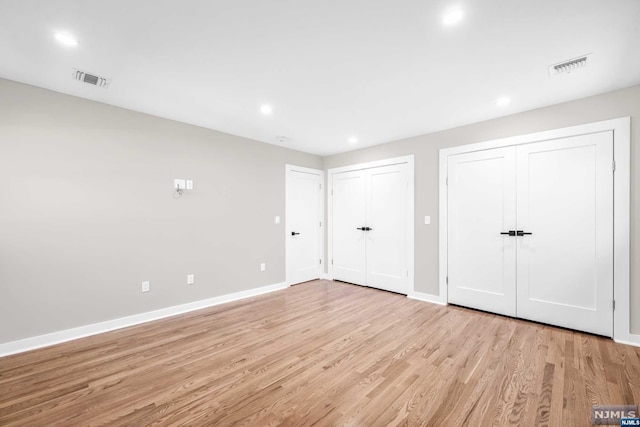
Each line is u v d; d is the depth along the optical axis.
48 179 2.46
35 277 2.38
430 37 1.76
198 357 2.20
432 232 3.63
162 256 3.13
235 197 3.83
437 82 2.35
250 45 1.85
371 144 4.29
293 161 4.61
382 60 2.03
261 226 4.14
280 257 4.39
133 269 2.92
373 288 4.35
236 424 1.48
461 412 1.56
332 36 1.76
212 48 1.88
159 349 2.34
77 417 1.54
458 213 3.40
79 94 2.57
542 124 2.83
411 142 3.88
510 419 1.50
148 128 3.05
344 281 4.79
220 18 1.59
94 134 2.70
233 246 3.79
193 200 3.40
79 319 2.59
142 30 1.69
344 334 2.63
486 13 1.54
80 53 1.93
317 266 5.03
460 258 3.39
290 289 4.33
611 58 1.98
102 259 2.73
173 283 3.21
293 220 4.62
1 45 1.83
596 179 2.54
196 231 3.42
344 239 4.79
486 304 3.19
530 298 2.90
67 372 1.99
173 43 1.83
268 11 1.53
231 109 2.93
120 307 2.83
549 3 1.46
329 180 5.03
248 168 3.98
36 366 2.07
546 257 2.80
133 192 2.93
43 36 1.74
